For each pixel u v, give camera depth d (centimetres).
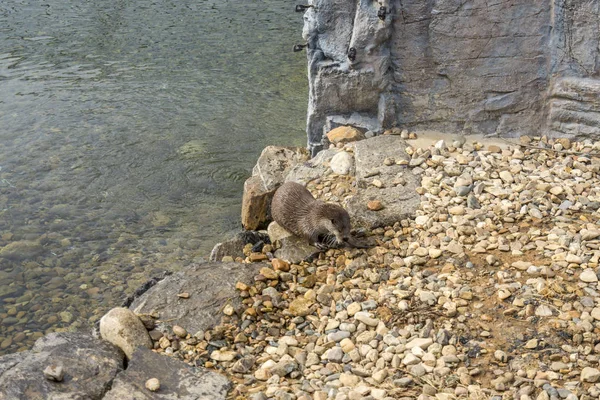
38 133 1162
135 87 1351
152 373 534
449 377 519
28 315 748
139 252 853
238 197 974
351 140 879
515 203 729
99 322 618
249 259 710
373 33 842
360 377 532
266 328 600
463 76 853
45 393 506
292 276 667
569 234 671
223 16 1739
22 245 872
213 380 529
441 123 881
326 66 875
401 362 542
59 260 841
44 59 1480
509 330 560
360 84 873
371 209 742
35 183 1016
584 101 827
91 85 1357
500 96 855
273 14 1747
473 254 664
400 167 809
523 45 830
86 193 990
